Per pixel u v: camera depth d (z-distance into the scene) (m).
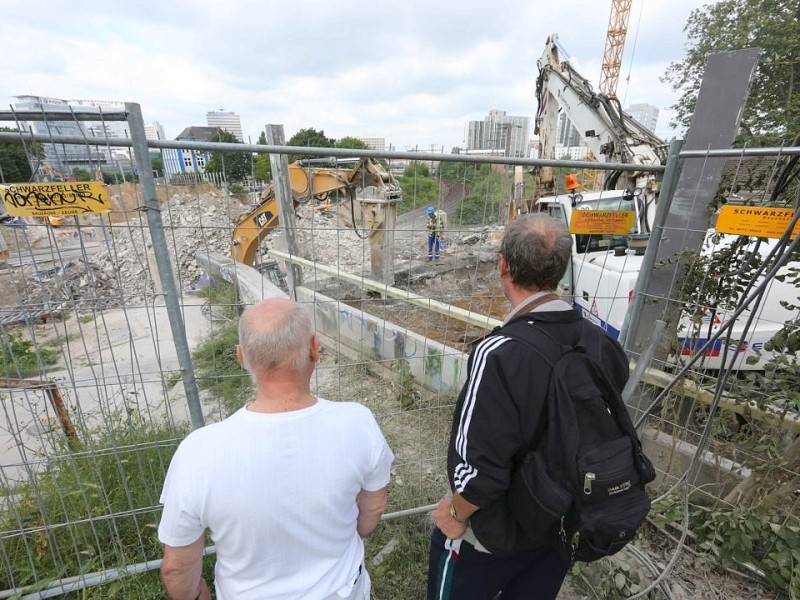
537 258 1.28
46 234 1.99
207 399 4.31
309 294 5.63
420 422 3.64
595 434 1.22
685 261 2.46
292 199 6.18
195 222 10.20
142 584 2.08
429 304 3.92
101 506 2.35
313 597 1.13
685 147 2.38
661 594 2.16
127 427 2.92
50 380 1.88
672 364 2.62
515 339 1.24
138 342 5.98
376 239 6.22
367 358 4.71
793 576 2.05
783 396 2.06
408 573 2.24
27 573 2.10
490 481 1.20
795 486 2.19
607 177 5.78
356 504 1.29
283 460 1.08
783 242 1.84
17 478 2.97
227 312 6.20
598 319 4.26
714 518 2.32
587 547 1.27
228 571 1.14
